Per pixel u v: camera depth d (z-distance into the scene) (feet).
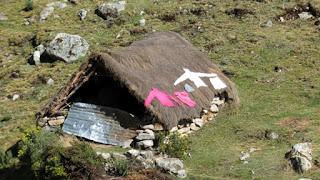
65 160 112.06
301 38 208.54
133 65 147.84
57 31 225.35
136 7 237.86
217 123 154.40
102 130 141.28
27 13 245.04
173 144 131.23
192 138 145.59
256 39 208.54
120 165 114.93
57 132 135.33
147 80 144.05
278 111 160.45
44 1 252.42
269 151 132.57
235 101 162.91
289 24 219.41
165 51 161.38
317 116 154.40
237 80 184.75
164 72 151.84
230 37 211.41
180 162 121.39
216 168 125.18
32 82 191.62
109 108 143.84
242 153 132.26
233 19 225.35
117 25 228.43
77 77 145.69
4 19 241.55
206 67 166.20
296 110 160.45
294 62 193.26
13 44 221.87
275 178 116.16
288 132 143.84
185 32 218.59
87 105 146.00
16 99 181.16
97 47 210.59
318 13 222.48
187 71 157.89
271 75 186.19
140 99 138.51
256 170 120.78
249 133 145.38
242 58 197.57
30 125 155.02
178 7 236.84
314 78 181.78
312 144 133.69
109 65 141.28
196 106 148.36
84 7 242.99
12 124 159.84
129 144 137.90
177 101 144.46
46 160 113.70
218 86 159.94
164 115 138.10
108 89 150.41
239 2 236.84
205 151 136.56
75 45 205.57
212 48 205.57
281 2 232.94
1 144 145.69
